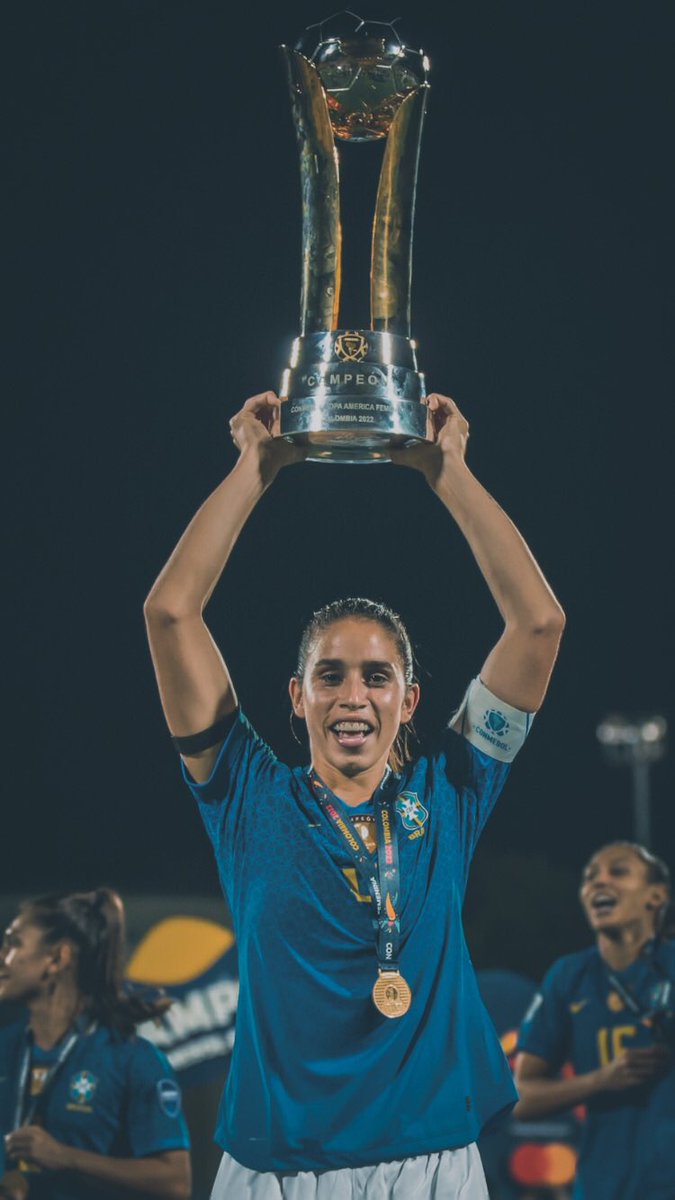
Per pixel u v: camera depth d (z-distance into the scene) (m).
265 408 4.07
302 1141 3.59
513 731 4.00
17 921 6.43
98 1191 6.09
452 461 4.05
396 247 4.19
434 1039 3.68
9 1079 6.35
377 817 3.86
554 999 7.41
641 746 31.98
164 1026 8.63
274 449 4.06
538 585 3.96
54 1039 6.39
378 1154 3.59
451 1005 3.73
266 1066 3.67
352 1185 3.61
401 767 4.30
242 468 3.99
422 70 4.33
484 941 19.27
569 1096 7.05
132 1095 6.26
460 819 3.95
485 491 4.04
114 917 6.49
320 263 4.20
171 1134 6.24
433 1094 3.65
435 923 3.77
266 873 3.79
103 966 6.43
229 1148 3.70
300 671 4.13
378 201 4.23
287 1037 3.65
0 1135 6.30
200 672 3.88
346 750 3.87
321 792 3.89
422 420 4.00
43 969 6.35
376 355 4.01
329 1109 3.60
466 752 4.03
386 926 3.71
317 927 3.71
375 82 4.29
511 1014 9.09
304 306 4.21
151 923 8.91
